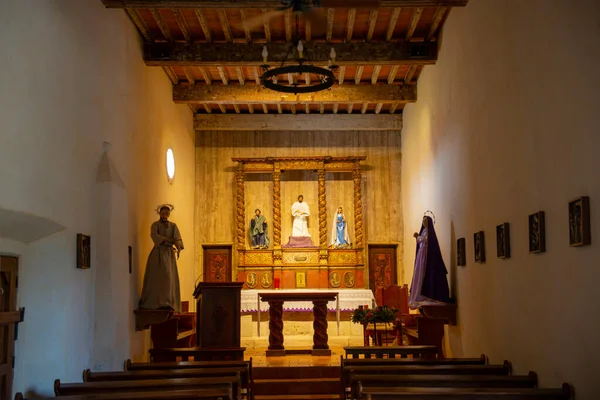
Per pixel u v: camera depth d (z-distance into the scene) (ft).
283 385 35.22
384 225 54.08
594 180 19.45
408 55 40.42
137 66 37.27
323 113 54.08
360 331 49.32
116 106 32.76
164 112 43.68
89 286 28.22
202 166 54.49
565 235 21.48
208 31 38.34
